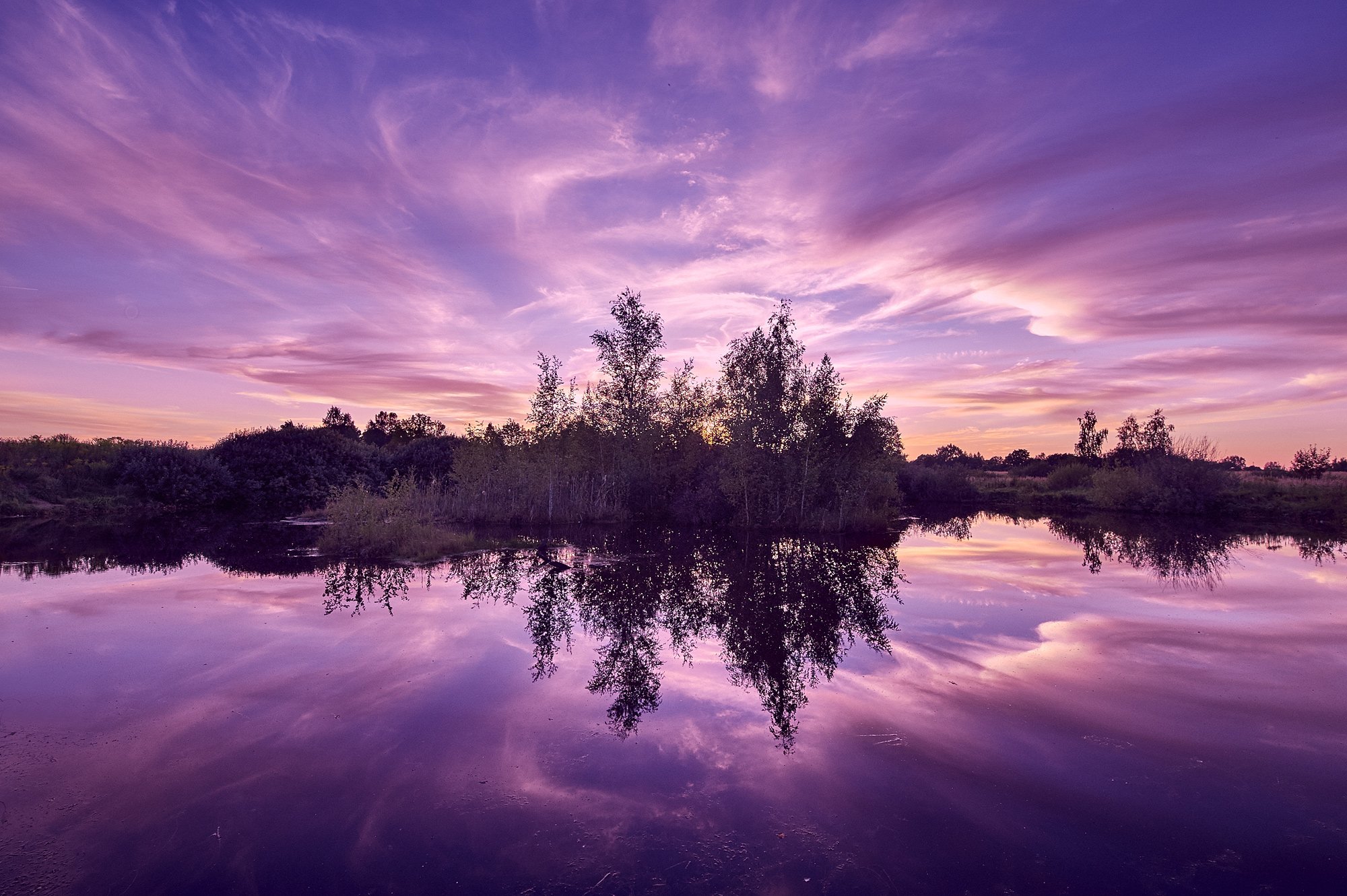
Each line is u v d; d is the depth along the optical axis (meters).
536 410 29.42
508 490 25.89
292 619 9.79
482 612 10.57
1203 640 9.32
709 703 6.80
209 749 5.50
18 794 4.71
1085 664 8.19
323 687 7.02
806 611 11.13
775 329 26.20
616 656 8.45
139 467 29.14
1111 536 24.02
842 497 25.52
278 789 4.85
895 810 4.70
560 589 12.78
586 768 5.28
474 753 5.52
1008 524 29.36
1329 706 6.75
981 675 7.79
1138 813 4.68
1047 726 6.23
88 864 3.92
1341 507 28.44
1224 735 6.03
